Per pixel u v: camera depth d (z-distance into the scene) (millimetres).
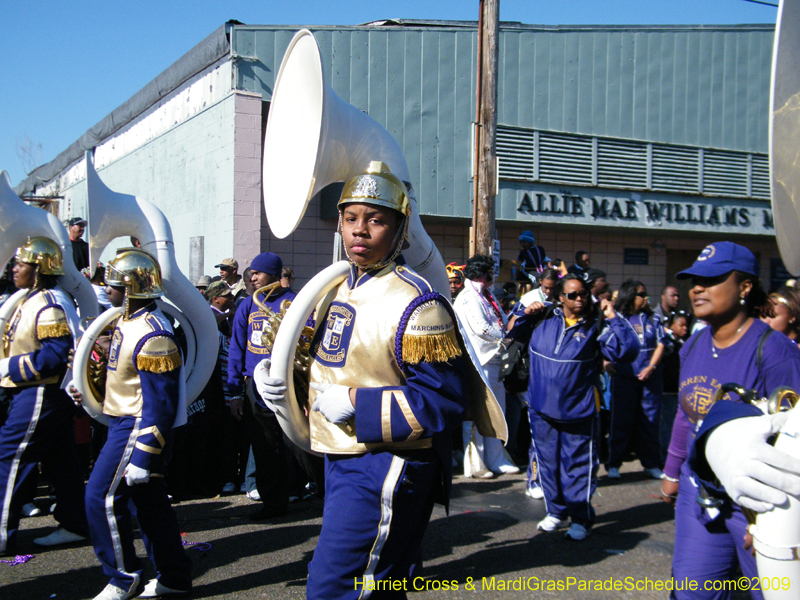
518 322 5148
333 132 2783
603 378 6719
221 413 5355
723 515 2139
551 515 4422
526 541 4258
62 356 3832
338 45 9211
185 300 3936
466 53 9992
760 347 2219
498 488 5531
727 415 1829
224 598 3334
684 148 11898
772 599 1640
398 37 9555
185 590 3295
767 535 1628
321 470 2506
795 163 1460
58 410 3885
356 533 2068
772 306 2359
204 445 5219
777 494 1584
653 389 5910
